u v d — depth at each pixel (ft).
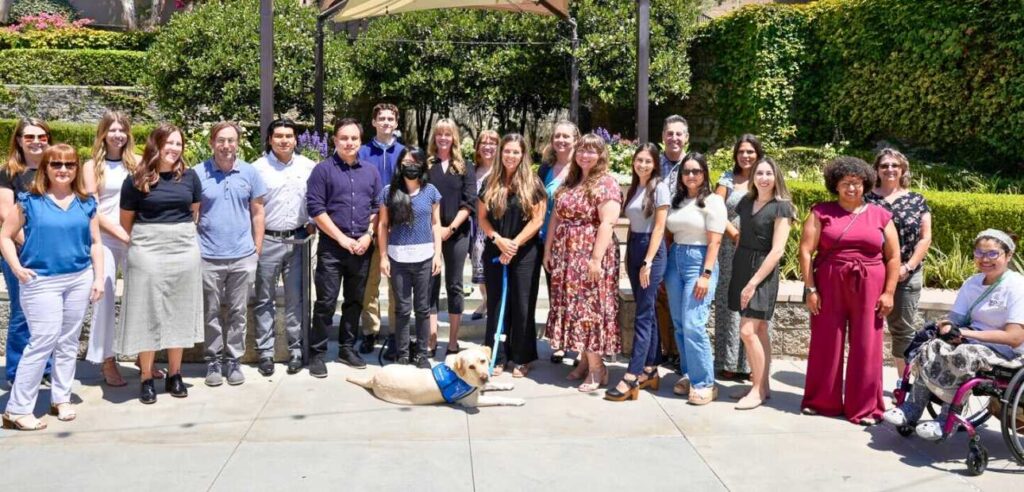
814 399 17.02
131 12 70.79
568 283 18.10
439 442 15.17
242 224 18.17
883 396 18.51
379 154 21.34
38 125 16.60
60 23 66.90
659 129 53.21
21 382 15.65
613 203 17.75
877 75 40.29
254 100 45.39
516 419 16.51
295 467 13.96
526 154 18.84
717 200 17.26
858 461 14.52
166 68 45.44
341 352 19.90
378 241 19.77
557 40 48.21
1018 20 33.78
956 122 36.76
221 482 13.33
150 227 16.90
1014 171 35.70
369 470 13.84
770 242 17.20
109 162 17.67
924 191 27.32
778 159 40.70
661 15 47.52
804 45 44.21
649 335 17.85
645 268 17.42
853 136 42.50
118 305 20.26
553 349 20.44
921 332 15.67
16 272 15.38
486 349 17.37
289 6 46.78
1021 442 14.75
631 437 15.58
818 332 16.93
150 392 17.30
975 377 14.24
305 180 19.24
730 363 19.16
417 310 19.40
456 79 50.31
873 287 16.35
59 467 13.91
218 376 18.48
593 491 13.12
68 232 15.65
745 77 45.55
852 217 16.56
